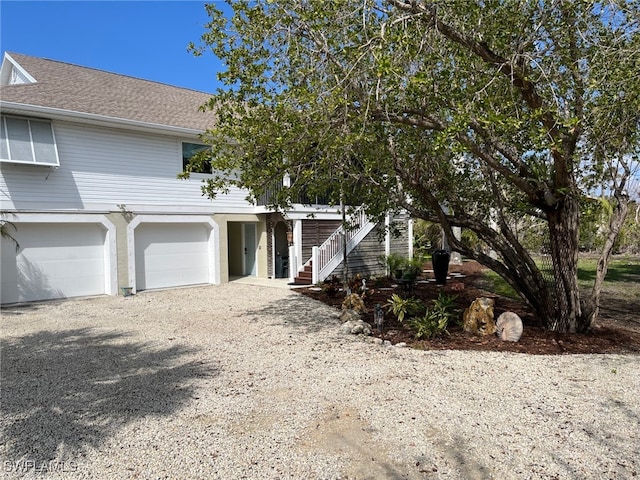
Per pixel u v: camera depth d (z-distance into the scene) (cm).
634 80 555
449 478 314
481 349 664
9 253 1095
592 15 581
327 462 337
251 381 525
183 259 1441
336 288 1234
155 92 1623
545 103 608
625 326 828
